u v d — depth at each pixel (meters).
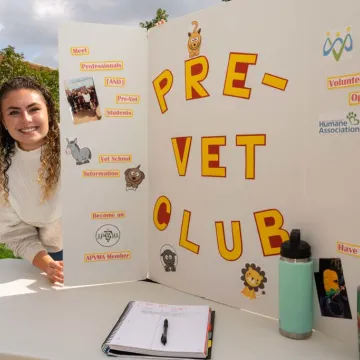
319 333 0.91
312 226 0.90
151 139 1.26
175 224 1.21
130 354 0.82
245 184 1.02
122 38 1.23
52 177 1.38
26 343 0.88
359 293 0.77
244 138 1.02
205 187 1.11
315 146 0.89
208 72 1.08
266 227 0.99
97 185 1.25
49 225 1.47
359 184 0.82
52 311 1.05
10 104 1.27
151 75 1.24
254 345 0.86
